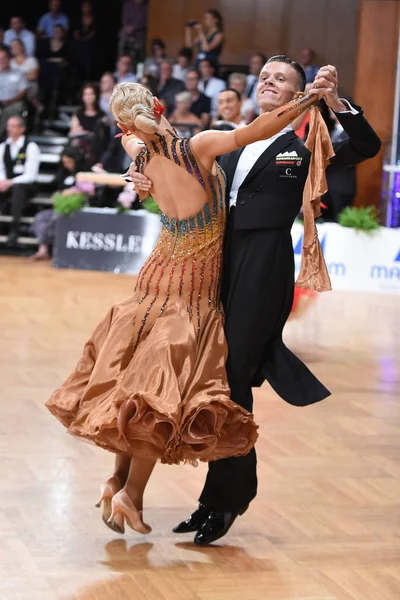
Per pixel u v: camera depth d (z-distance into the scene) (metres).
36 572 3.79
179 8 17.70
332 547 4.17
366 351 8.55
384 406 6.71
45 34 17.58
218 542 4.19
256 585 3.76
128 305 4.06
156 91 14.98
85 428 3.85
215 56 15.88
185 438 3.69
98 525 4.30
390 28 13.34
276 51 17.30
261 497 4.77
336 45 16.97
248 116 12.87
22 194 13.98
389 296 11.71
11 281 11.48
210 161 3.86
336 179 12.51
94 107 14.12
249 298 4.02
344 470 5.25
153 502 4.62
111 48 18.84
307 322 9.84
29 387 6.74
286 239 4.09
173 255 3.98
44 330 8.69
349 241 12.00
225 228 4.09
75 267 12.80
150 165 3.94
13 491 4.66
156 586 3.71
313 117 3.95
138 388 3.79
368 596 3.69
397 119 13.20
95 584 3.71
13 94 15.84
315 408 6.57
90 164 13.70
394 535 4.34
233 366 3.99
